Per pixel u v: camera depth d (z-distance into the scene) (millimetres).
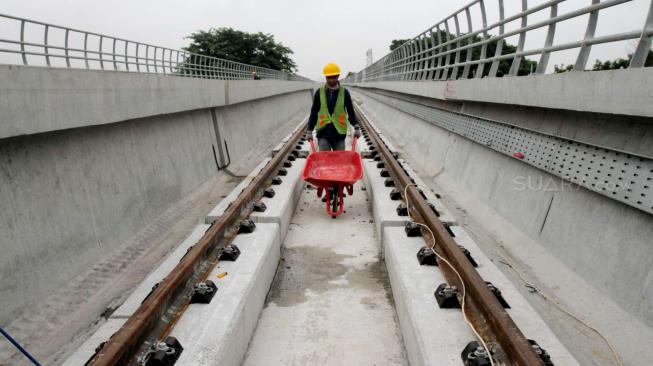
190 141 8812
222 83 10859
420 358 2684
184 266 3297
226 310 3053
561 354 2631
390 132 17594
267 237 4461
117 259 5195
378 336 3590
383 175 7320
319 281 4555
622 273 3455
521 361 2188
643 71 3170
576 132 4457
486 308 2748
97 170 5348
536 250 4637
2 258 3699
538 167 4906
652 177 3238
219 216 5000
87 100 4906
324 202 7441
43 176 4406
